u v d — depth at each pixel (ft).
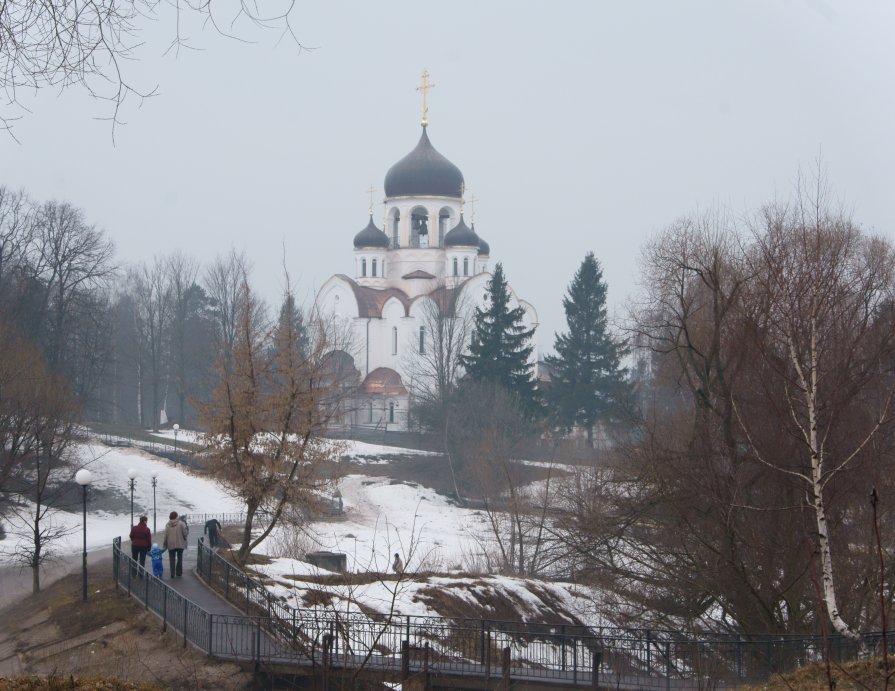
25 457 163.22
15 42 32.94
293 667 79.00
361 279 418.31
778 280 87.35
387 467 295.89
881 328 97.04
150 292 387.75
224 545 148.87
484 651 94.22
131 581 112.57
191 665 82.07
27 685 57.16
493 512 198.39
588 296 348.18
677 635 92.79
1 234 269.64
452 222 413.18
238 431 121.39
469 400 297.94
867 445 88.12
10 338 177.27
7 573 155.84
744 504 92.68
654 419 122.52
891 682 58.18
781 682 65.51
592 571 109.81
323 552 146.51
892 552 90.89
